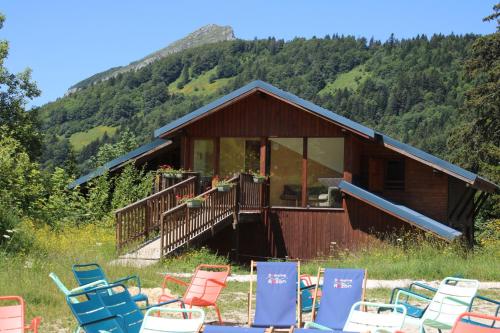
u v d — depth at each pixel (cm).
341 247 2402
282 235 2462
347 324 781
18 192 2195
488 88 4347
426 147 10631
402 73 15562
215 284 1129
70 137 16562
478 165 4469
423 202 2562
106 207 2755
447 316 944
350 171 2433
